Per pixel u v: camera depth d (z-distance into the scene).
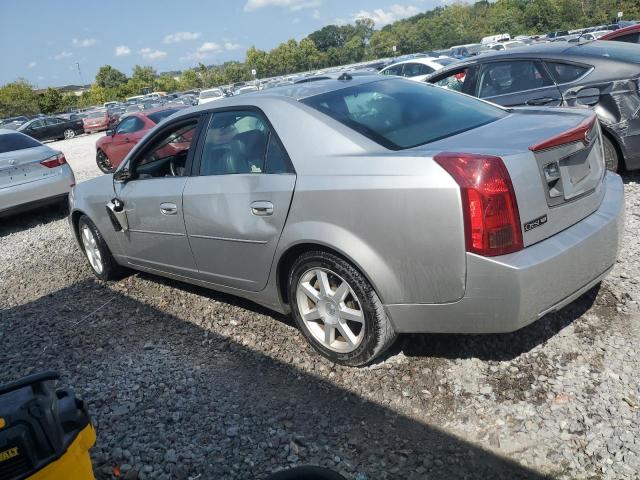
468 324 2.83
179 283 5.11
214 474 2.65
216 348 3.84
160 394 3.37
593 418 2.67
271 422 2.96
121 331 4.32
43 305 5.13
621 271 3.96
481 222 2.63
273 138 3.47
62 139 34.12
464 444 2.63
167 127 4.35
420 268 2.82
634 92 5.55
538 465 2.46
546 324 3.44
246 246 3.63
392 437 2.74
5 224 9.16
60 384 3.65
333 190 3.04
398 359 3.34
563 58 6.07
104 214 4.94
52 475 1.71
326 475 2.17
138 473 2.72
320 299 3.33
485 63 6.77
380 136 3.21
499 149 2.79
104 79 97.12
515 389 2.94
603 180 3.29
